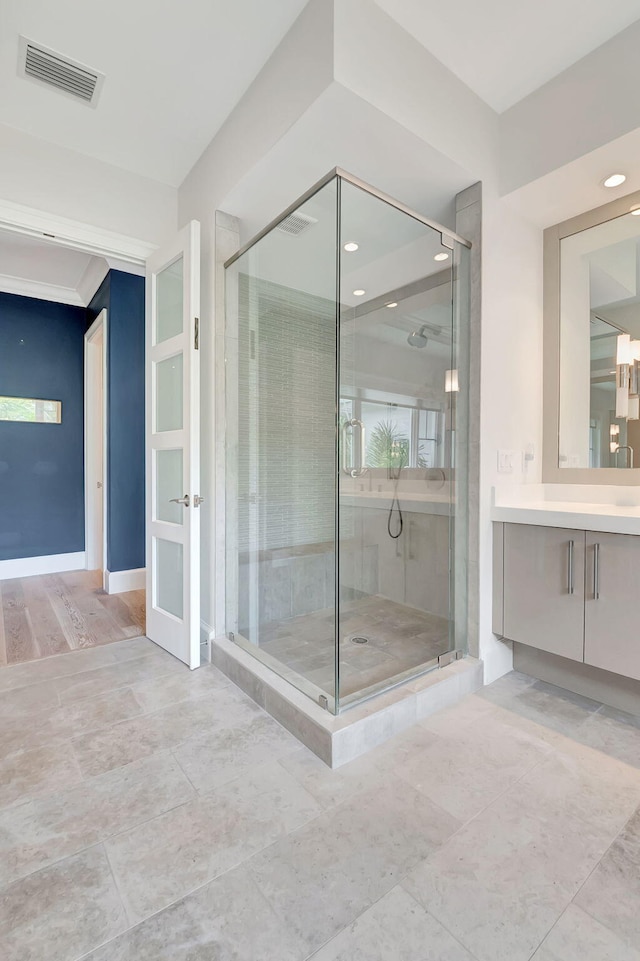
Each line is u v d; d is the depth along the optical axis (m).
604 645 1.92
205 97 2.15
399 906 1.10
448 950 1.00
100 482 4.77
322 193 1.99
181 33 1.82
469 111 2.09
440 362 2.36
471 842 1.29
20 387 4.44
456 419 2.33
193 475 2.36
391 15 1.76
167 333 2.64
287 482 2.43
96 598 3.71
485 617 2.29
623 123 1.83
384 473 2.43
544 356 2.58
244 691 2.15
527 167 2.15
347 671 2.06
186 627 2.40
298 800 1.45
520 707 2.04
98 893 1.13
